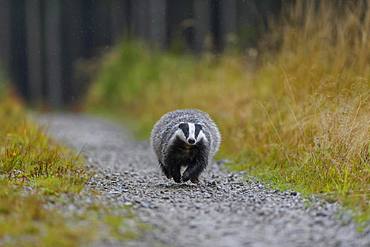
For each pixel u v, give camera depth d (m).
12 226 8.60
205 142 13.20
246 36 24.88
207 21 42.59
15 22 54.97
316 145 12.95
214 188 12.77
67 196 10.78
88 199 10.70
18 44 54.84
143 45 39.56
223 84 21.20
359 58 14.91
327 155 12.49
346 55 15.34
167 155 13.30
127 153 19.33
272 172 13.80
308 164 12.88
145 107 29.20
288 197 11.55
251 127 16.27
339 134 12.62
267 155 14.91
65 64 53.69
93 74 47.50
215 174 14.70
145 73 35.38
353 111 13.06
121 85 37.81
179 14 45.09
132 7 49.50
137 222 9.38
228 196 11.77
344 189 11.17
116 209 10.10
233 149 16.67
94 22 51.84
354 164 12.02
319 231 9.16
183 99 23.03
